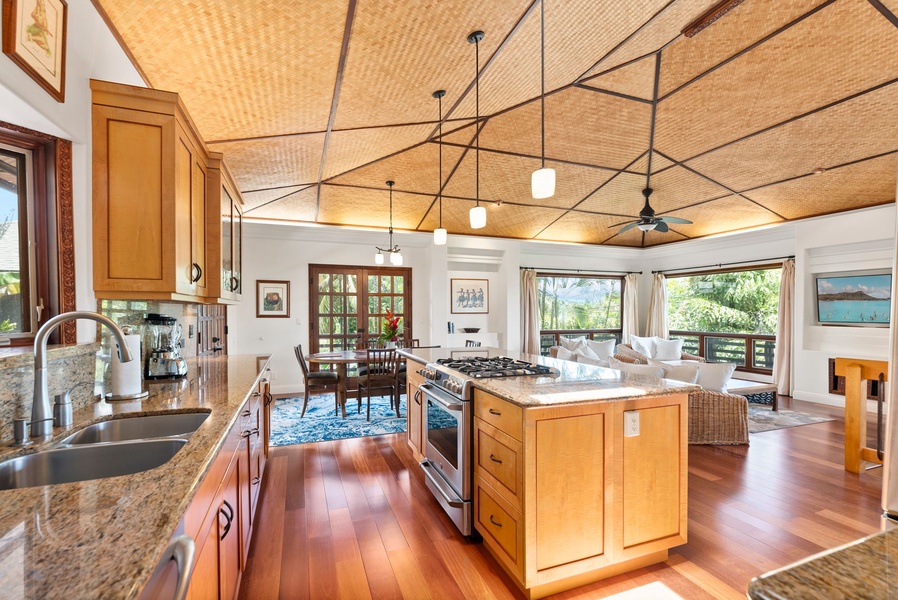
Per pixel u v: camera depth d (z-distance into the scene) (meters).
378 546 2.29
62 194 1.68
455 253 7.06
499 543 2.05
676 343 6.93
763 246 6.55
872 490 2.97
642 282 8.61
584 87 3.29
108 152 1.77
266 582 1.99
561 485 1.88
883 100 3.33
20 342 1.58
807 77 3.11
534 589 1.87
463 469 2.36
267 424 3.56
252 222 5.71
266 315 6.06
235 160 3.78
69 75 1.60
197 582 1.05
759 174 4.82
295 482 3.14
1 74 1.24
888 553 0.59
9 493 0.91
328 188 5.06
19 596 0.56
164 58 2.20
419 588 1.95
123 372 1.87
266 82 2.54
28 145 1.62
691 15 2.42
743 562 2.14
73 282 1.72
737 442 3.95
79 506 0.85
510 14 2.20
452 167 4.77
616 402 1.98
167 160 1.84
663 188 5.46
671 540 2.11
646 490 2.05
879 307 5.08
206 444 1.24
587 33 2.49
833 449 3.84
